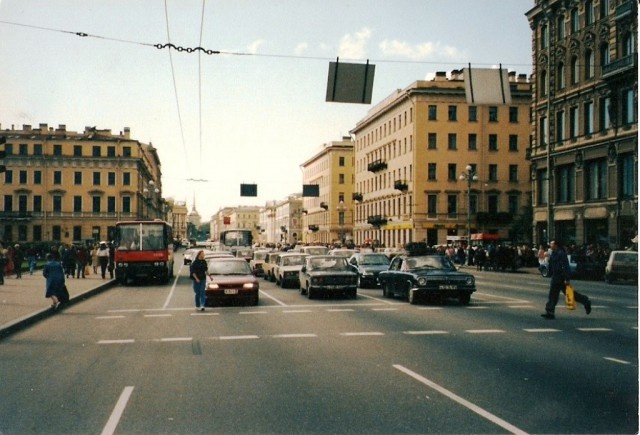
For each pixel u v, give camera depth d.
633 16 41.00
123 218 95.81
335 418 6.76
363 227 95.88
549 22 50.34
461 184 72.94
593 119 45.53
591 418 6.68
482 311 17.78
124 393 8.06
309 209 134.00
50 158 93.88
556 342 12.02
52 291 18.62
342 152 113.12
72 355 11.07
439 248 55.94
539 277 37.69
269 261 34.16
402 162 77.31
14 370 9.69
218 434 6.27
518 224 70.62
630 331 13.57
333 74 14.95
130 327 15.02
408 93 73.06
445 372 9.15
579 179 47.03
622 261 31.41
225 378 8.91
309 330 13.98
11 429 6.52
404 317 16.36
